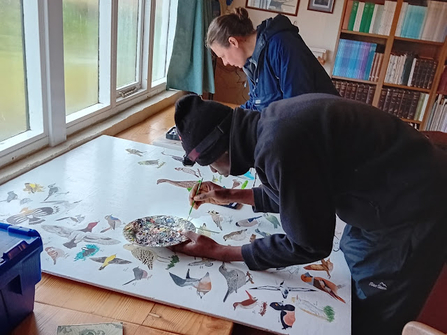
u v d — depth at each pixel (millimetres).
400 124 927
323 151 819
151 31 2420
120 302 847
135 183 1398
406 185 875
